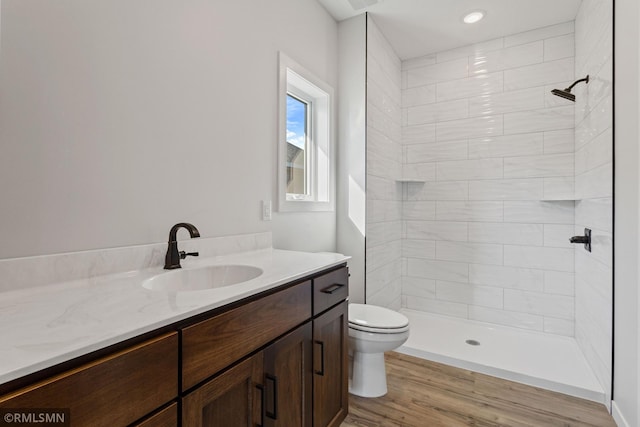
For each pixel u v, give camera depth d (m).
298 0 2.08
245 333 0.94
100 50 1.08
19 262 0.89
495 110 2.76
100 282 1.05
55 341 0.59
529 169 2.64
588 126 2.10
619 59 1.58
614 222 1.65
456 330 2.69
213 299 0.86
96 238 1.08
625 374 1.52
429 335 2.58
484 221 2.81
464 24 2.55
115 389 0.62
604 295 1.80
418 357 2.32
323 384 1.34
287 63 1.97
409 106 3.11
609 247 1.71
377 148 2.61
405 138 3.12
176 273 1.22
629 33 1.47
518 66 2.68
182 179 1.36
